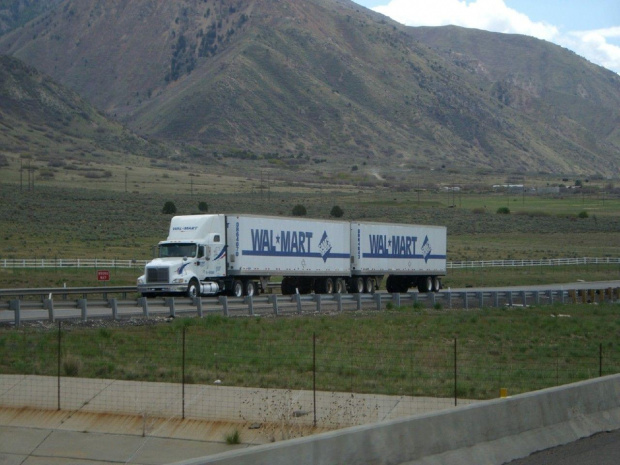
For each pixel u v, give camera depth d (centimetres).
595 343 2952
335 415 1756
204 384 1995
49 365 2162
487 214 13538
